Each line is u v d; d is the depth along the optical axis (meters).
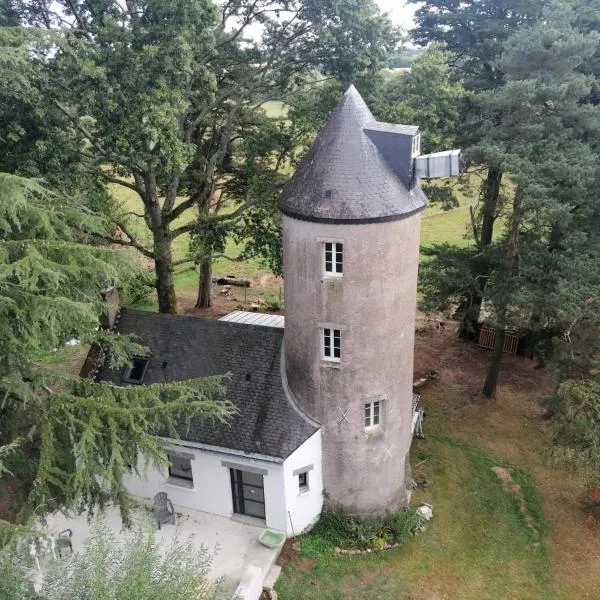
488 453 27.30
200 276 41.62
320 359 19.95
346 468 21.31
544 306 25.36
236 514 22.11
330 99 29.14
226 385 22.12
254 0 28.67
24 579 12.75
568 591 20.34
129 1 25.09
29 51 19.31
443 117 30.06
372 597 19.53
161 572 14.57
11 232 16.55
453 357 35.78
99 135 24.19
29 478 19.25
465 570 20.88
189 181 34.47
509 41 26.52
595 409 22.03
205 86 25.42
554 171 23.34
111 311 24.22
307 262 18.81
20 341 15.15
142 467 22.31
